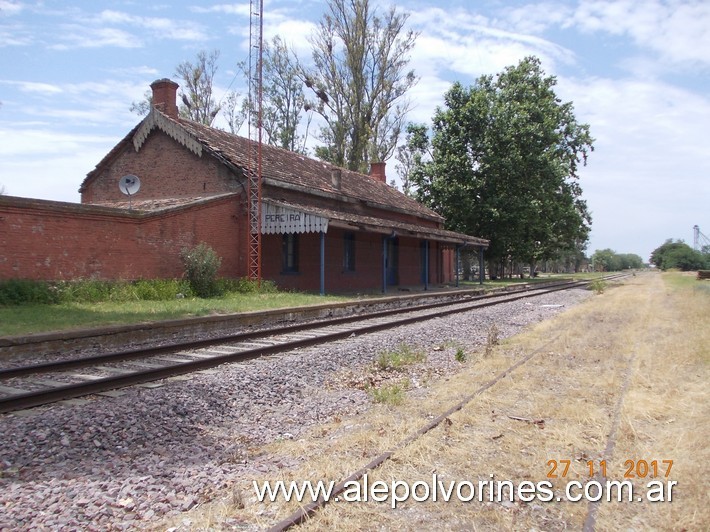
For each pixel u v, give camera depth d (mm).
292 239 23672
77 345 10352
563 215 45062
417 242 34719
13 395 6363
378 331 13570
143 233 17250
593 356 9938
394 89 40625
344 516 3830
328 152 41844
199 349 10469
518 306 21312
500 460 4914
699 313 16781
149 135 23141
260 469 4816
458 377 8367
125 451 5242
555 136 41438
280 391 7641
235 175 21344
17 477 4531
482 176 41344
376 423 5996
